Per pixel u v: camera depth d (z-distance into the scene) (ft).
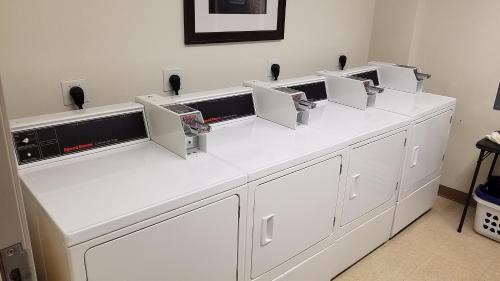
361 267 7.73
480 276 7.61
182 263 4.29
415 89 9.18
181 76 6.91
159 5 6.28
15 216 2.07
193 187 4.24
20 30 5.06
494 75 9.30
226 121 6.46
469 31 9.48
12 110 5.25
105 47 5.86
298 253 5.90
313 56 9.28
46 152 4.64
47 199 3.88
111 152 5.11
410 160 7.98
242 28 7.53
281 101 6.51
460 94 9.98
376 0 10.55
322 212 6.09
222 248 4.68
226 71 7.59
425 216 9.81
